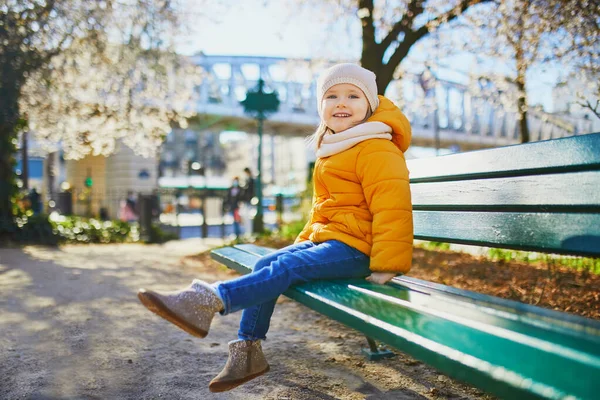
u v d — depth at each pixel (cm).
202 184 2986
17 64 1014
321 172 229
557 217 189
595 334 116
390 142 214
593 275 460
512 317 136
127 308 399
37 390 236
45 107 1345
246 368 205
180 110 1656
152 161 2808
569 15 640
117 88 1434
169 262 716
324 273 202
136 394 233
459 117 3272
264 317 208
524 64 793
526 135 1170
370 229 213
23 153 1747
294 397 231
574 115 785
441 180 261
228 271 629
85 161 2823
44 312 383
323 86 237
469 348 109
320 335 336
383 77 920
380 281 198
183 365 272
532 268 532
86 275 569
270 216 2070
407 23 905
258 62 3025
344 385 246
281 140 6988
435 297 169
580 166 179
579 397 82
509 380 93
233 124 3344
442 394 234
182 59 1530
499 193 219
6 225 980
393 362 279
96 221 1262
